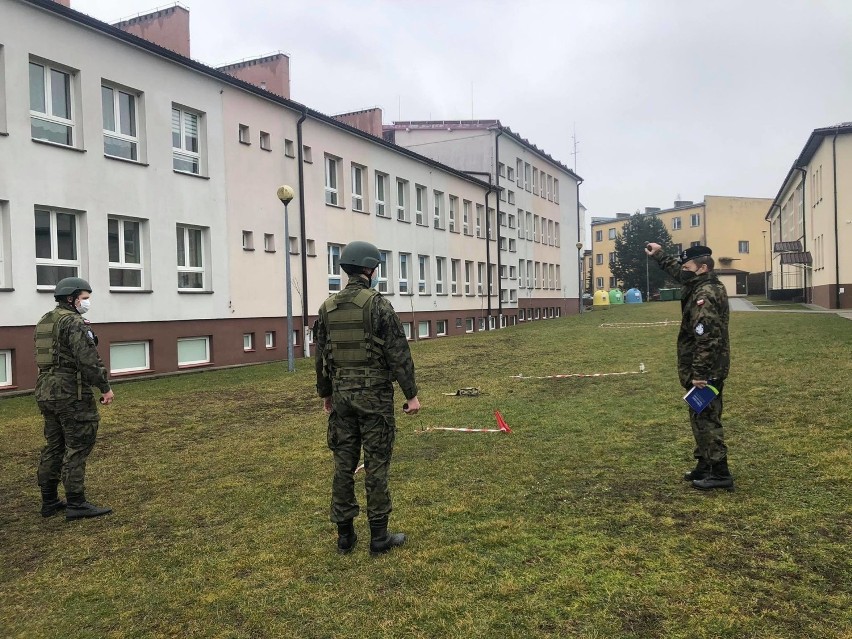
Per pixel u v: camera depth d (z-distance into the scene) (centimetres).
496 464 613
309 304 2131
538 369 1303
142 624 357
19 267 1292
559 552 403
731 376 991
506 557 402
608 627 317
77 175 1404
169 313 1625
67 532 511
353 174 2439
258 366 1738
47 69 1370
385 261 2612
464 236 3325
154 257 1588
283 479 620
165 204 1617
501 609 341
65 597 396
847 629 301
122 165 1507
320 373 447
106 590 402
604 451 629
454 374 1320
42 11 1333
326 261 2220
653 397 892
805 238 4056
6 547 485
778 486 493
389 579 386
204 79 1739
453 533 447
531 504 494
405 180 2772
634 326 2375
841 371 962
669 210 8269
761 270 7800
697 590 345
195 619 358
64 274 1395
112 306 1480
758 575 356
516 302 4053
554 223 4831
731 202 7762
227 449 762
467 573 384
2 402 1163
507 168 3928
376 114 2925
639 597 342
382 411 426
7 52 1270
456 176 3228
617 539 416
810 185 3850
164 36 1891
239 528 494
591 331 2220
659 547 399
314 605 362
